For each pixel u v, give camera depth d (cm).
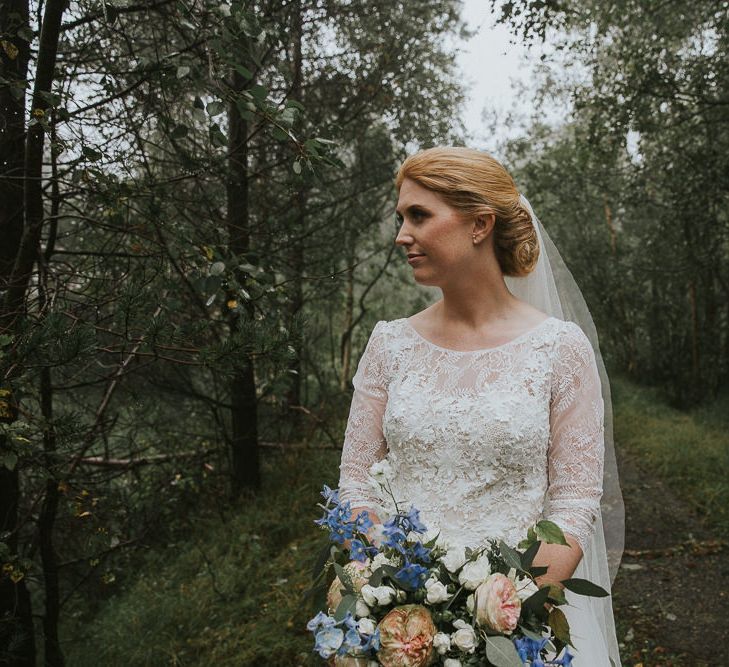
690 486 679
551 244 203
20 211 291
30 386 230
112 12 272
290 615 428
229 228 442
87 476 353
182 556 553
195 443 657
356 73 632
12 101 276
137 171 352
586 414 152
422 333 170
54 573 341
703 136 824
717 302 1173
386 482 148
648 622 432
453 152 159
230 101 242
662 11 740
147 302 260
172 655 418
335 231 690
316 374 828
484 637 120
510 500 151
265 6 434
